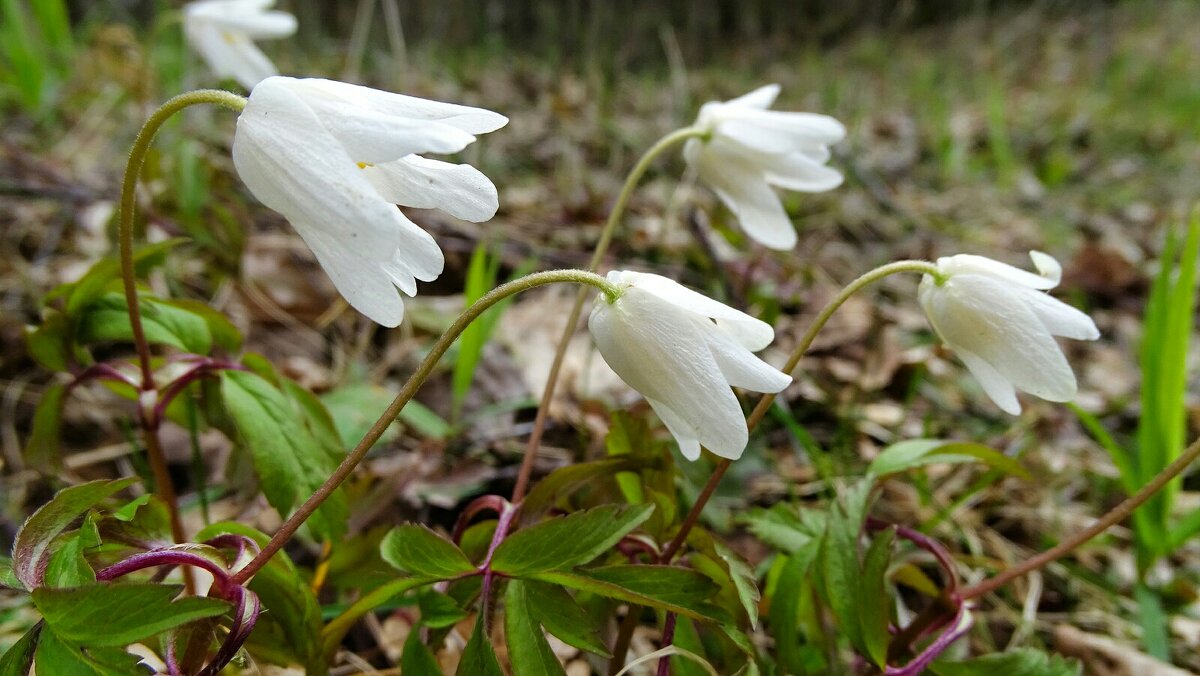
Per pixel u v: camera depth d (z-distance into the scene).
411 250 0.06
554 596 0.06
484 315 0.11
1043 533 0.11
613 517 0.06
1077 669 0.07
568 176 0.23
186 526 0.10
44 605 0.05
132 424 0.11
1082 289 0.21
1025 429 0.14
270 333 0.14
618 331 0.06
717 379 0.06
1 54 0.24
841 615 0.07
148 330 0.08
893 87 0.47
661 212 0.21
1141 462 0.10
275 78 0.06
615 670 0.07
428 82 0.32
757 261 0.16
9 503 0.10
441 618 0.06
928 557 0.10
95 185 0.17
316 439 0.08
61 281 0.14
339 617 0.06
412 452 0.11
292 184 0.05
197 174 0.13
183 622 0.05
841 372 0.14
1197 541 0.12
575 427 0.12
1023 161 0.35
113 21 0.32
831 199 0.25
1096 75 0.52
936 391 0.15
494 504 0.07
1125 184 0.32
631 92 0.37
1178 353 0.09
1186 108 0.43
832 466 0.11
